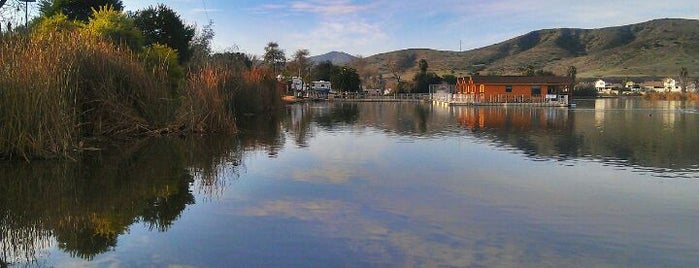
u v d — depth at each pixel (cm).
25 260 671
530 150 1819
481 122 3294
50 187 1087
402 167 1419
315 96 8362
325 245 737
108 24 2622
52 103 1380
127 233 784
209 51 5259
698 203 1019
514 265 671
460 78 8031
